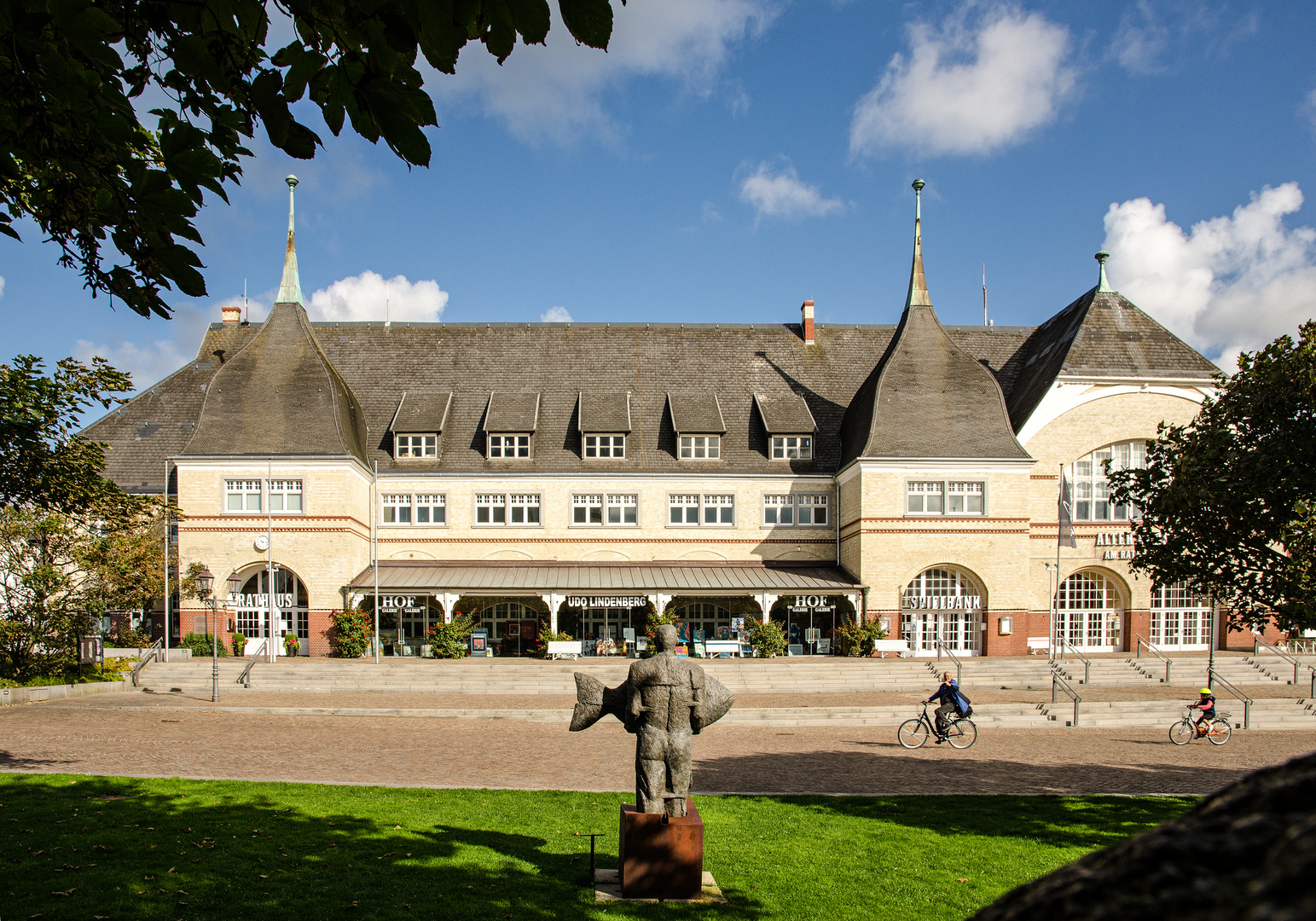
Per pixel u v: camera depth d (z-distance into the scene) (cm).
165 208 559
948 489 4450
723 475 4825
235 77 517
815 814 1619
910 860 1320
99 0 509
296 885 1083
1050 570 4603
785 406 5056
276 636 4222
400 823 1408
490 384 5169
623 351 5369
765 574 4603
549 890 1106
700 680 1151
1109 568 4616
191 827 1332
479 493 4772
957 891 1178
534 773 1975
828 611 4706
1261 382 1516
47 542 3167
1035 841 1453
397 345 5334
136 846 1220
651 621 4244
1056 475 4619
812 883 1195
